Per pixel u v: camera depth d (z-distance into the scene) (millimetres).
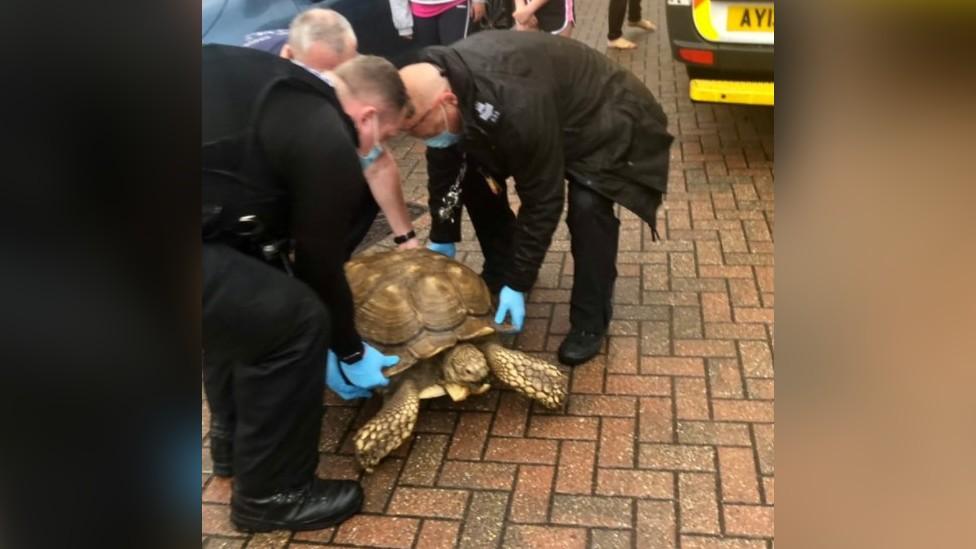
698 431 2709
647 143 2873
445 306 2713
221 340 2047
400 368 2598
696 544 2262
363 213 2686
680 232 4117
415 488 2551
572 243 2980
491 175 2934
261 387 2191
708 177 4750
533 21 5148
